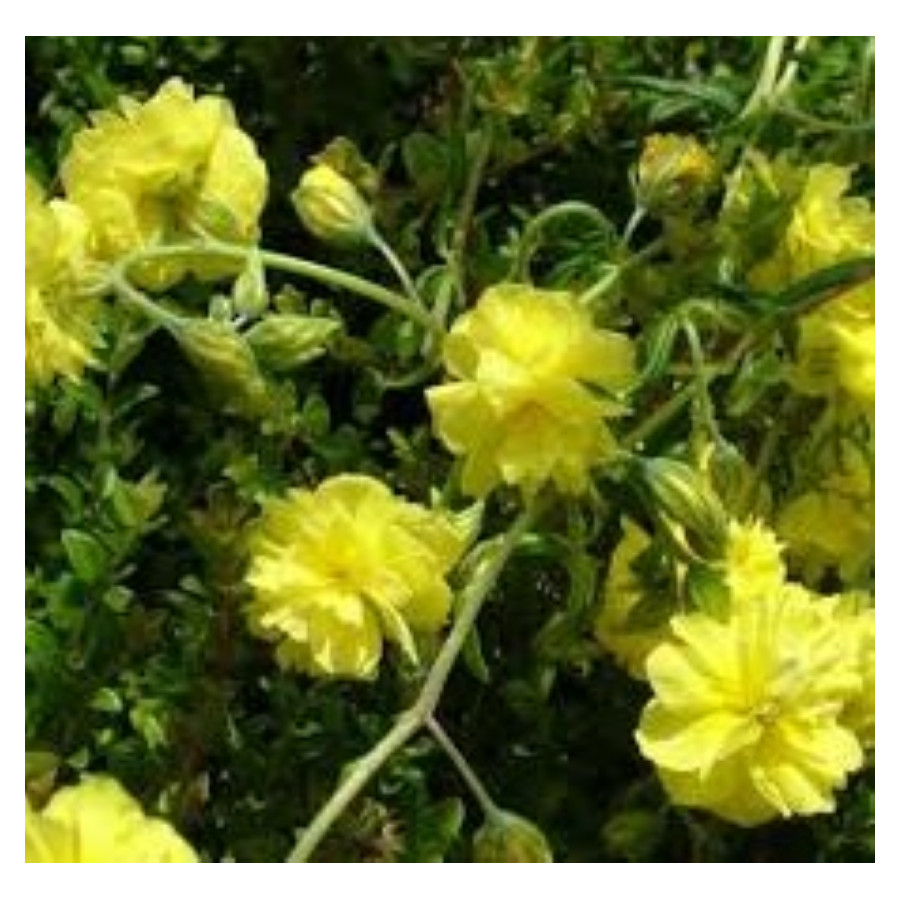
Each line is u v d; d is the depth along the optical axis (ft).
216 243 0.76
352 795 0.67
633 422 0.78
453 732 0.80
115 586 0.76
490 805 0.68
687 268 0.81
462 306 0.81
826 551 0.78
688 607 0.71
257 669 0.80
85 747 0.75
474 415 0.69
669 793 0.69
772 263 0.79
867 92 0.87
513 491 0.77
